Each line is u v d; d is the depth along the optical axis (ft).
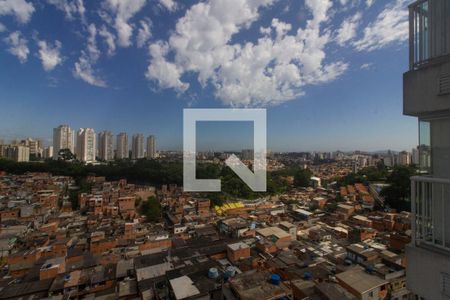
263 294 42.16
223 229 127.13
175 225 139.23
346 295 49.70
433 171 16.71
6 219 149.89
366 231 103.55
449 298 14.10
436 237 15.84
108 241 110.22
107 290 75.31
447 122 16.06
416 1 17.12
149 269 72.59
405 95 17.33
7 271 94.22
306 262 77.66
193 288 55.83
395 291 56.13
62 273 81.61
